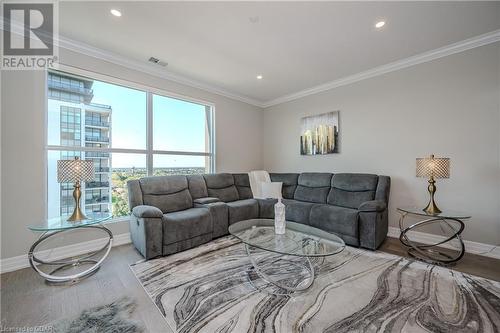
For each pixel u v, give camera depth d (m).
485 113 2.60
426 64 3.01
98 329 1.43
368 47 2.79
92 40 2.65
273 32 2.46
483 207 2.62
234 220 3.38
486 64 2.58
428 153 3.01
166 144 3.69
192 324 1.47
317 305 1.67
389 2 1.99
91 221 2.16
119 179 3.17
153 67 3.35
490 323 1.47
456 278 2.04
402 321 1.49
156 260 2.45
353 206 3.31
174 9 2.10
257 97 4.88
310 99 4.39
